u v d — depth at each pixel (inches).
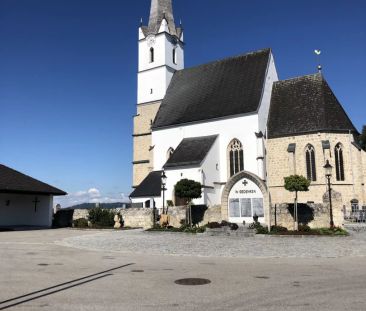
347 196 1491.1
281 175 1582.2
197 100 1833.2
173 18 2170.3
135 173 2014.0
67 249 787.4
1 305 334.3
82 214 1567.4
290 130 1588.3
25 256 671.8
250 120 1596.9
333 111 1574.8
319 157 1513.3
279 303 336.2
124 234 1112.8
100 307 325.1
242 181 1088.2
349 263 573.6
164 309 317.4
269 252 704.4
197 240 919.0
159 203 1566.2
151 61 2082.9
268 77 1754.4
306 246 770.8
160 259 637.9
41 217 1615.4
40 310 317.1
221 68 1899.6
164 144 1809.8
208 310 314.3
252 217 1067.9
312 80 1692.9
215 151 1616.6
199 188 1274.6
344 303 335.3
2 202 1619.1
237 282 430.6
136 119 2060.8
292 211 1100.5
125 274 488.4
